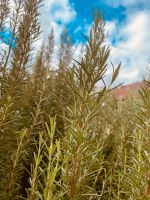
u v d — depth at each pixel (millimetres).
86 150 2070
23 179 4293
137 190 2219
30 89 6250
